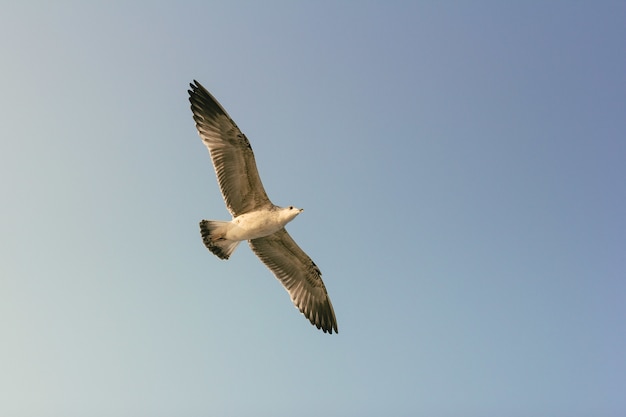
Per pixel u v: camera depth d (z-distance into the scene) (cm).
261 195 1712
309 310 2011
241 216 1708
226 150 1691
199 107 1714
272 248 1934
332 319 2044
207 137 1705
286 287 1986
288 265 1981
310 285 2025
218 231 1702
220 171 1698
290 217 1675
